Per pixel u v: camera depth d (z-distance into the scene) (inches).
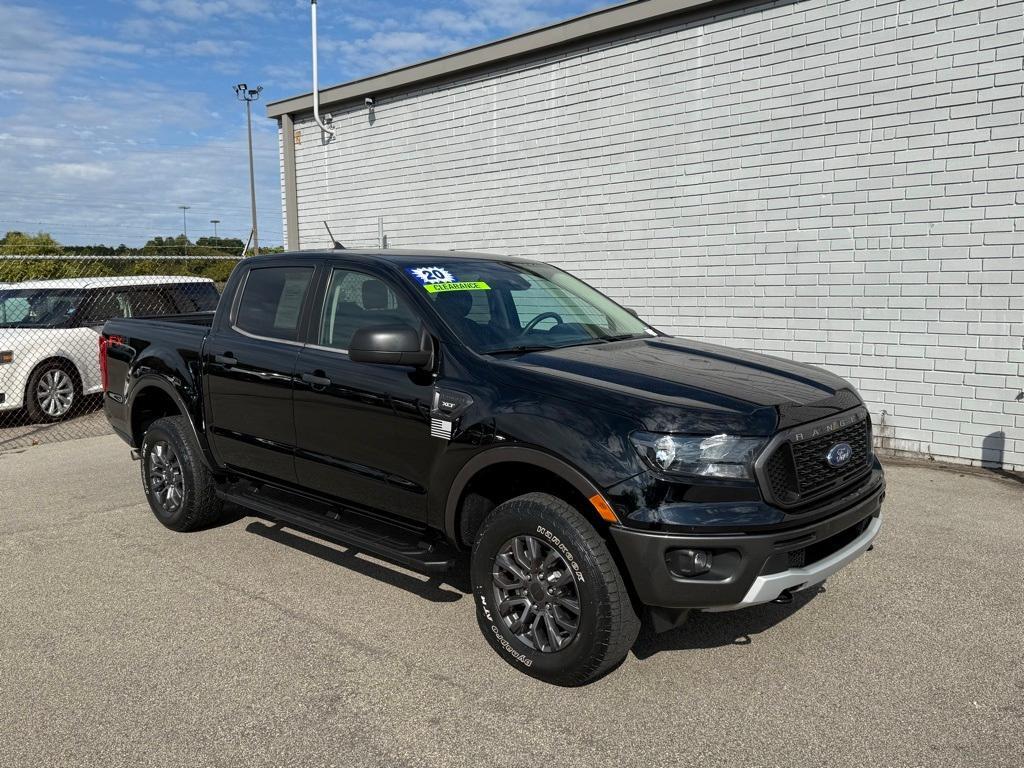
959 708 119.0
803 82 274.5
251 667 132.6
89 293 381.4
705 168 302.0
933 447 260.7
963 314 250.7
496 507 133.4
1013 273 240.5
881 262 264.5
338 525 161.5
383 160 425.4
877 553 181.0
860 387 273.4
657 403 119.8
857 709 119.0
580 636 119.6
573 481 119.6
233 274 193.6
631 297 330.3
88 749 110.1
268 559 183.2
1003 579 166.1
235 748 110.2
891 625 146.5
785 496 117.7
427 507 143.5
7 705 121.4
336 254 172.4
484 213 381.4
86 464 279.3
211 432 188.7
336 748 110.1
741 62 288.5
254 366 174.7
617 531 115.0
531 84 353.4
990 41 237.3
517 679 128.7
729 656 135.9
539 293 174.2
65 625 148.7
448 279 161.0
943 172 249.6
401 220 422.3
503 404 130.3
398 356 138.9
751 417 117.8
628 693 124.3
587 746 110.3
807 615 151.1
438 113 394.3
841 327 275.3
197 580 170.4
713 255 303.6
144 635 144.4
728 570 114.2
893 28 254.2
